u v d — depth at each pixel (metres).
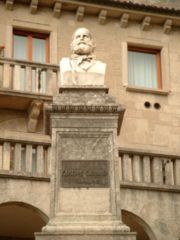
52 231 11.71
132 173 19.75
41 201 18.67
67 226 11.84
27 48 25.55
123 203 19.30
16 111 24.31
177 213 19.70
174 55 27.03
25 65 23.84
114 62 26.03
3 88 23.20
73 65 13.28
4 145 19.00
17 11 25.52
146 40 26.83
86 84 13.06
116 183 12.33
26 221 21.34
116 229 11.81
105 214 12.09
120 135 25.08
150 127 25.66
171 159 20.22
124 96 25.70
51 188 12.27
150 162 20.08
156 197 19.69
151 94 26.14
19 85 23.52
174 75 26.75
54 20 25.89
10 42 24.97
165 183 19.95
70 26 26.00
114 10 26.14
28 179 18.75
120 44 26.38
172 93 26.44
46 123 13.20
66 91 12.99
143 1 27.00
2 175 18.52
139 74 26.66
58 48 25.55
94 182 12.33
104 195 12.25
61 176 12.34
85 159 12.47
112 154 12.51
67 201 12.18
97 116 12.73
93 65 13.31
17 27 25.41
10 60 23.73
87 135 12.63
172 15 26.70
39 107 23.67
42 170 18.98
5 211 19.97
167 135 25.78
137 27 26.92
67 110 12.66
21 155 19.27
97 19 26.42
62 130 12.61
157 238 19.28
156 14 26.53
